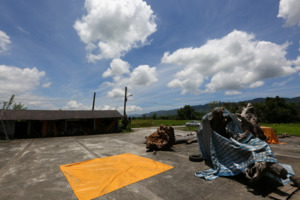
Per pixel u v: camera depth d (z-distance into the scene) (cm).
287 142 1112
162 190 373
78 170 514
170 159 654
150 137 874
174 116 6750
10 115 1476
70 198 337
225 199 331
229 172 450
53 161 627
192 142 1095
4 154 758
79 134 1694
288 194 342
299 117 4766
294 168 530
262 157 383
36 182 420
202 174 464
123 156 707
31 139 1347
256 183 403
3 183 414
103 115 1894
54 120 1642
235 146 459
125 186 394
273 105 4575
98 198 336
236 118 587
